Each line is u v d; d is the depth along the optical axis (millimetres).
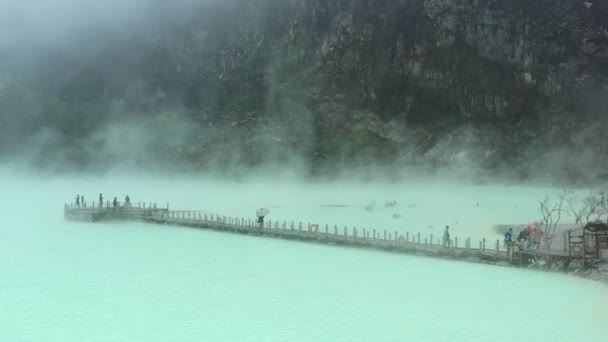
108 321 37156
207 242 66562
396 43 170625
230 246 63562
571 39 150375
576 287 43594
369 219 81375
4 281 47688
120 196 124125
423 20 166625
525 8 155000
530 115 154625
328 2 179375
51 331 35406
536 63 152875
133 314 38562
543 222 71625
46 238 70375
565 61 150750
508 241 53531
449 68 163750
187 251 61031
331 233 65250
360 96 175625
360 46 175625
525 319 36594
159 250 61781
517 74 155500
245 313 38625
